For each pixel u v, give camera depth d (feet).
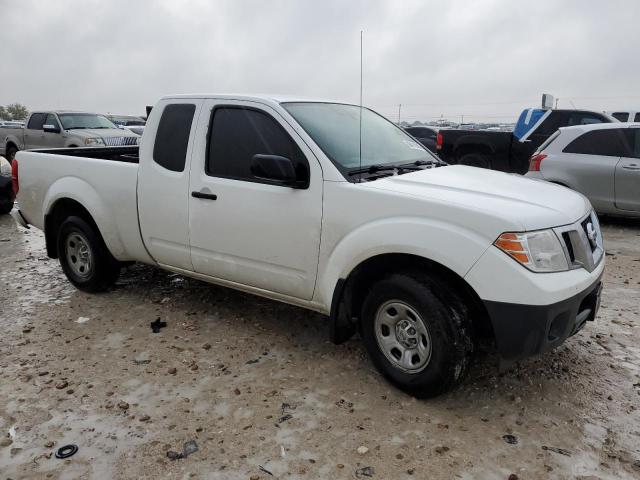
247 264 12.77
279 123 12.21
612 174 26.22
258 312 15.42
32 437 9.74
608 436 9.71
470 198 10.30
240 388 11.35
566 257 9.89
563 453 9.23
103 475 8.77
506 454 9.21
